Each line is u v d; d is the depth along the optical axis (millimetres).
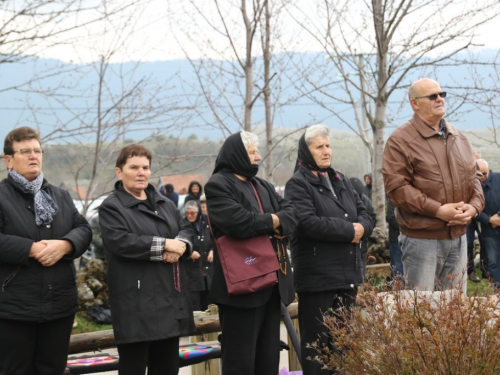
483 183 9234
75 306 4898
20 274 4680
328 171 5809
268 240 5012
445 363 3727
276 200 5367
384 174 5836
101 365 5277
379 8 9438
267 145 10781
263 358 5070
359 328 4137
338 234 5391
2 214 4730
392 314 4246
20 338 4691
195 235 9352
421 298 4219
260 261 4926
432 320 3883
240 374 4945
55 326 4824
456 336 3764
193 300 9250
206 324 6293
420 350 3738
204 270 9336
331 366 4562
